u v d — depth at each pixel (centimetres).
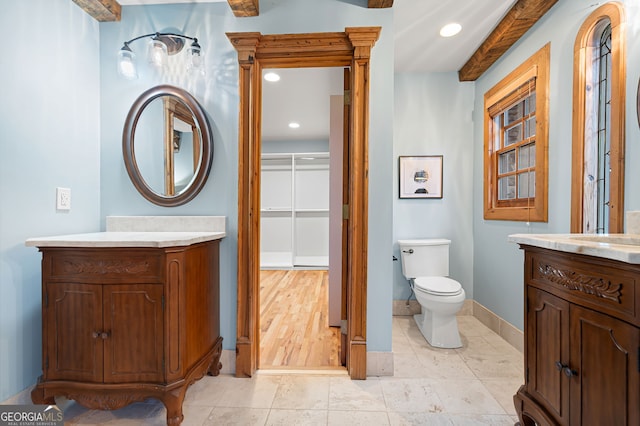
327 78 257
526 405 122
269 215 525
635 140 133
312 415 143
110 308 132
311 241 521
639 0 131
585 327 95
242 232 179
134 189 188
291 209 509
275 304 321
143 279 132
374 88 175
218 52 183
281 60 182
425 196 283
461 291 218
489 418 141
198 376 150
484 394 160
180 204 185
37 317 149
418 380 173
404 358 201
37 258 149
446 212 284
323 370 185
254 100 180
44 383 133
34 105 147
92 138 182
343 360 192
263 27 180
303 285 397
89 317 133
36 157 148
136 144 186
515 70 218
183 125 184
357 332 175
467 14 199
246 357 177
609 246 89
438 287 222
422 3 187
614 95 141
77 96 171
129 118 184
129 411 148
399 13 196
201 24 183
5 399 135
